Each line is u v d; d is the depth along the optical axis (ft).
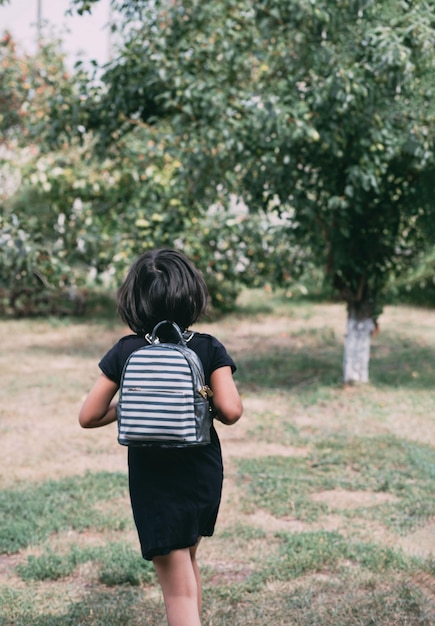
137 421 9.18
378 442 22.61
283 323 47.83
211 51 27.63
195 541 9.63
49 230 42.01
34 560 14.44
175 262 10.05
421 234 29.76
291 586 13.52
